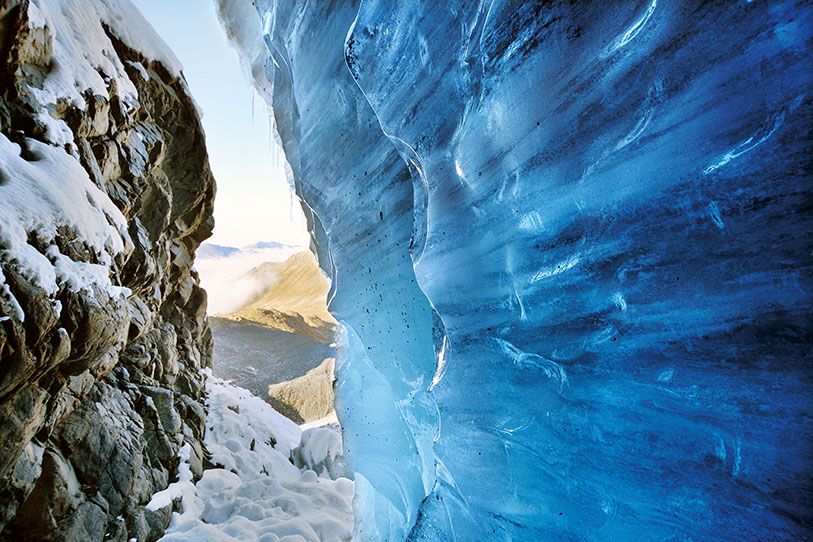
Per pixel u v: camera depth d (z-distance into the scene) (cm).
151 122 534
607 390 114
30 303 221
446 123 184
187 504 536
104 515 378
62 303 254
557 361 130
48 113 301
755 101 85
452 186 182
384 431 354
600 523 112
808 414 78
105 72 403
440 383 188
